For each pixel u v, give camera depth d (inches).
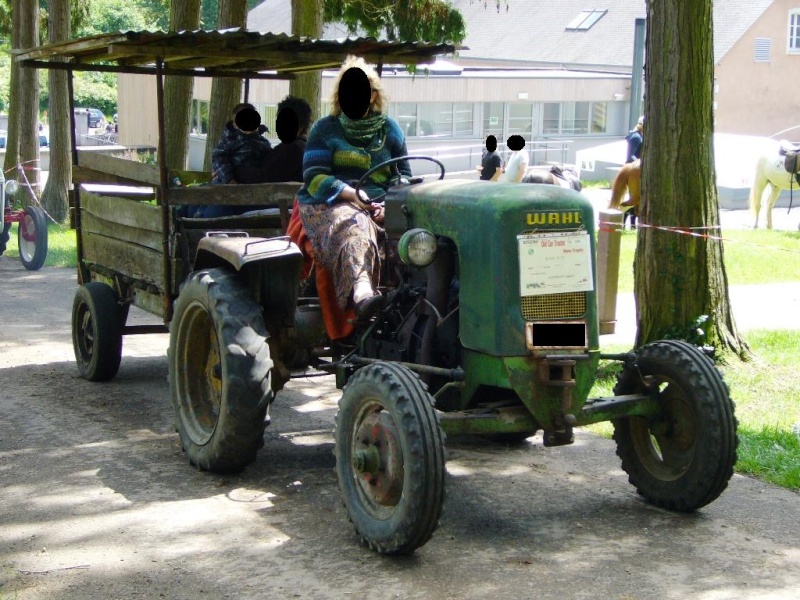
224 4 548.4
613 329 399.5
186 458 254.8
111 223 319.3
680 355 213.0
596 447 266.7
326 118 243.8
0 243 650.8
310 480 238.7
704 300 340.5
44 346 388.5
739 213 991.0
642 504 224.2
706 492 209.6
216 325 234.8
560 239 198.7
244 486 234.7
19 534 206.4
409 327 221.6
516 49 1868.8
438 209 212.8
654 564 191.8
